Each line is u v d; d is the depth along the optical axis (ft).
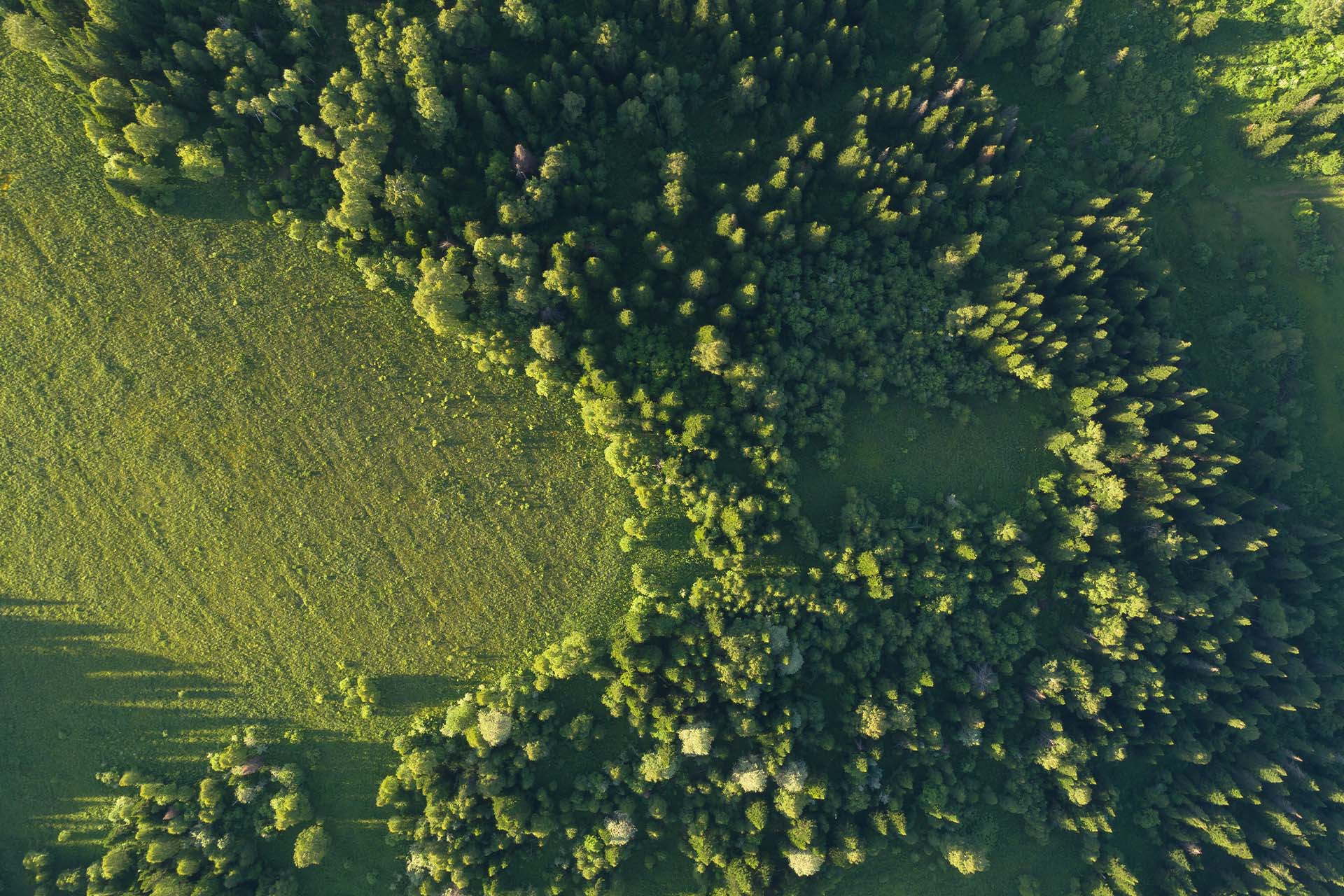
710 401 195.62
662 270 196.85
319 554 201.26
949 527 209.97
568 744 201.36
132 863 188.03
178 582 198.70
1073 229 225.76
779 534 197.67
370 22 184.24
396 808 199.11
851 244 210.38
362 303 199.31
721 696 196.54
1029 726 225.15
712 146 216.95
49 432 195.11
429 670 202.69
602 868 197.47
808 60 212.02
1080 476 221.05
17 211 192.03
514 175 193.98
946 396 215.72
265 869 195.00
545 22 198.80
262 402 198.70
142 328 195.83
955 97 220.43
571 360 196.24
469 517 203.51
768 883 196.65
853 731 201.67
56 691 196.44
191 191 194.39
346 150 177.58
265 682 200.54
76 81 179.93
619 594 204.64
